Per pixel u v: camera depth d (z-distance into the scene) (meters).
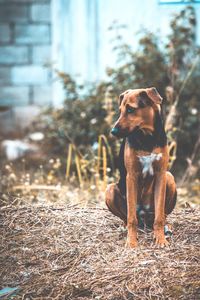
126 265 4.31
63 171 7.66
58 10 10.02
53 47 10.34
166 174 4.68
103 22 9.44
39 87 10.80
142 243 4.60
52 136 8.49
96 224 4.94
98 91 8.26
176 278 4.14
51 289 4.15
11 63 10.76
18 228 4.90
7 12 10.66
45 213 5.13
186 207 5.48
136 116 4.33
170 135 6.84
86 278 4.22
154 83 7.93
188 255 4.40
